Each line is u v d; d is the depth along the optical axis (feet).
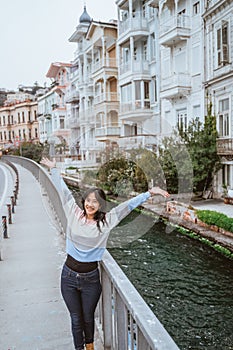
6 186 48.03
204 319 20.34
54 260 16.69
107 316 8.32
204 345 17.94
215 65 46.14
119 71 67.10
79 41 97.25
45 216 26.89
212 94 46.91
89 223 6.96
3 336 9.70
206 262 27.48
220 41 44.32
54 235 21.29
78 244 7.07
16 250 18.47
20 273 14.97
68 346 9.11
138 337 5.34
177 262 27.37
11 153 124.67
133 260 27.58
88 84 81.35
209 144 41.32
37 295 12.58
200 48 48.57
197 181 39.17
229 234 29.30
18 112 174.40
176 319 20.48
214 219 30.86
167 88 52.90
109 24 78.13
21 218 26.86
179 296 22.93
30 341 9.39
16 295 12.62
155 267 26.91
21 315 10.98
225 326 19.47
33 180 52.85
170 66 55.16
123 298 6.16
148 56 62.95
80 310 7.47
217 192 42.22
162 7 55.06
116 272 7.10
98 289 7.38
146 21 62.64
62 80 127.13
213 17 45.73
